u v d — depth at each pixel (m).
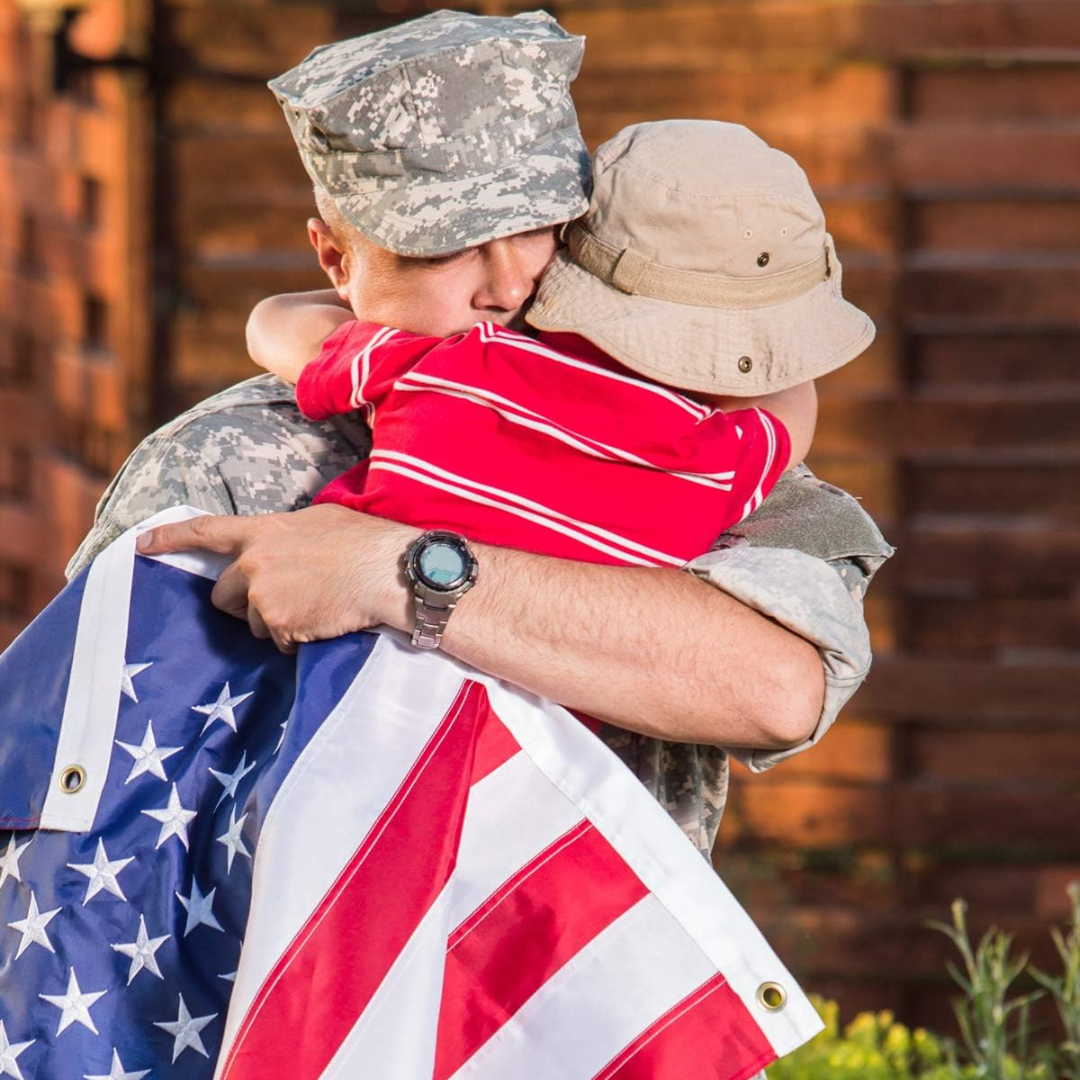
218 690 4.40
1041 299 10.14
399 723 4.18
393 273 4.47
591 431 4.29
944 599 10.29
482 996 4.13
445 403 4.33
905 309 10.19
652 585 4.28
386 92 4.34
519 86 4.40
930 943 10.25
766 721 4.26
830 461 10.31
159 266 11.06
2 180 12.42
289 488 4.77
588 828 4.16
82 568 4.58
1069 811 10.19
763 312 4.33
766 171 4.32
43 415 12.23
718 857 10.37
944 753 10.31
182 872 4.21
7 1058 4.10
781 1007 4.04
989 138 10.08
